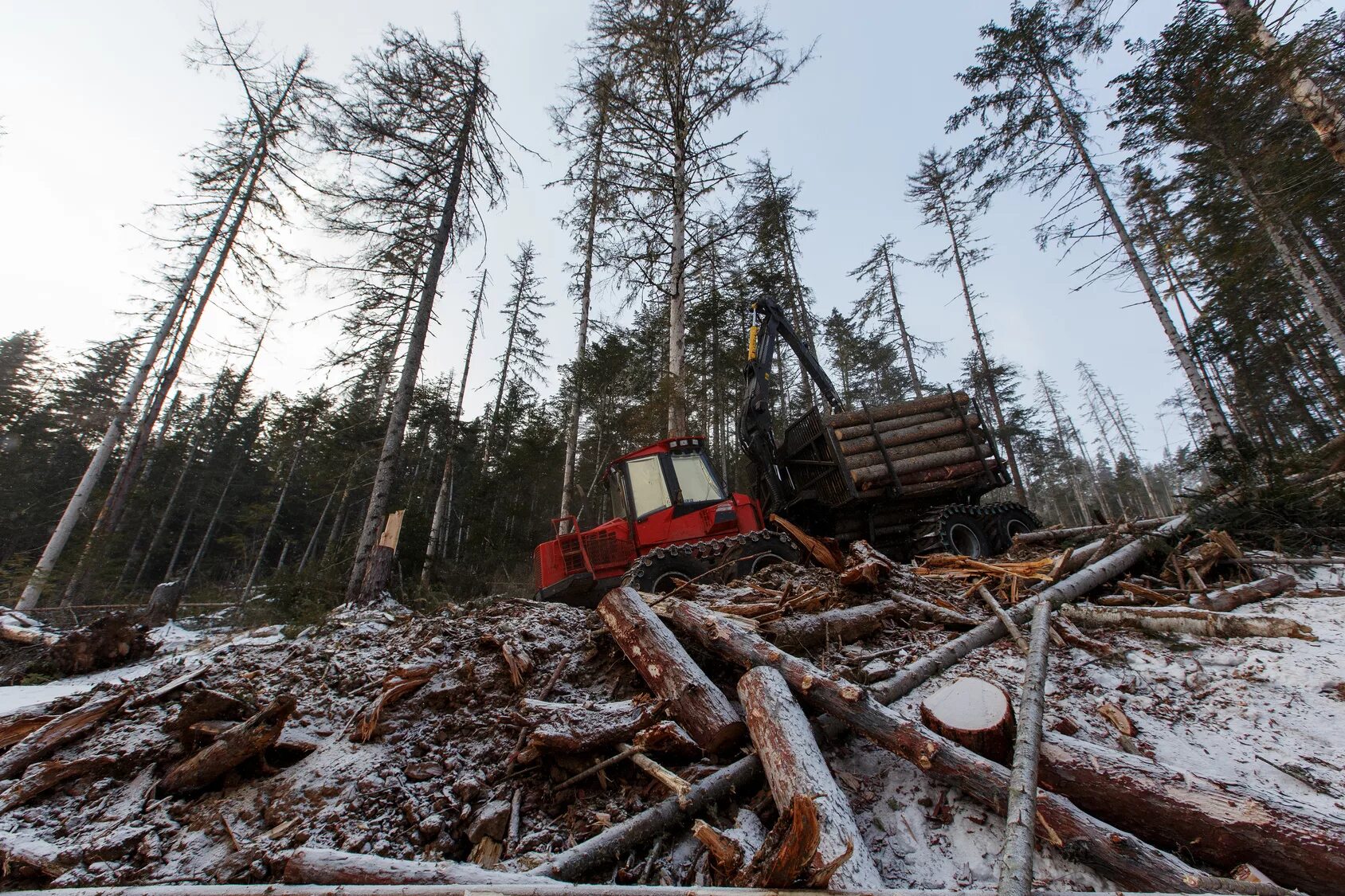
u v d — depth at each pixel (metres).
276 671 3.91
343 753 2.99
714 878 1.97
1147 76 9.20
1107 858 1.71
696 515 6.77
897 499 7.35
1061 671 3.27
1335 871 1.47
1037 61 13.26
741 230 12.08
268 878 2.17
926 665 3.29
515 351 24.45
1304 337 16.48
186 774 2.75
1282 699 2.75
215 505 26.23
